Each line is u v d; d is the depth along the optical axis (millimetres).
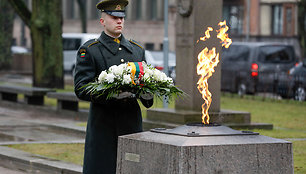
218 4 11695
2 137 11062
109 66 5371
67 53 37719
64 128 12188
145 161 4387
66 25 63844
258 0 53781
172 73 24547
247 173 4281
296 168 7785
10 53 38000
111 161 5336
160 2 59469
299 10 31594
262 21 54094
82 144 10242
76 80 5309
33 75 23094
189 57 12008
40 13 22797
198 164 4137
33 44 23000
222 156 4203
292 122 13664
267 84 21453
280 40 53562
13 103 17859
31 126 12938
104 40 5434
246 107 17344
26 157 8859
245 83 22734
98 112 5375
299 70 21438
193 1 11898
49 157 8891
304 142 10133
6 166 8578
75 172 7820
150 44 58625
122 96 4961
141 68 4961
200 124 4801
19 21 66875
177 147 4125
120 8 5395
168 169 4184
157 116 12109
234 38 53312
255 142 4344
